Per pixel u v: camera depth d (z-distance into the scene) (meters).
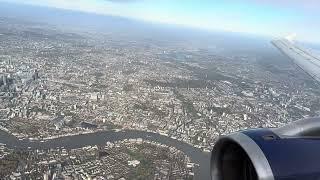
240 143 4.19
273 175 3.84
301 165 3.89
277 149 4.04
